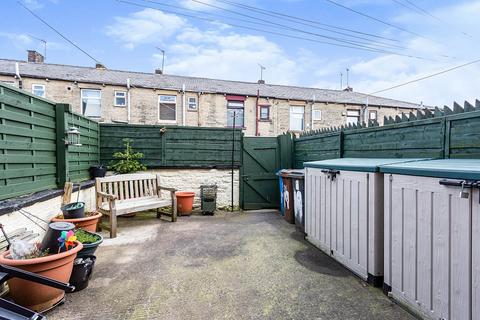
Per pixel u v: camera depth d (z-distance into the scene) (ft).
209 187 20.26
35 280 6.34
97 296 8.25
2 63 39.27
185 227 16.39
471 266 5.82
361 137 14.65
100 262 10.86
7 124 9.30
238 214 20.51
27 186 10.71
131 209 15.34
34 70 38.63
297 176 15.92
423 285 6.99
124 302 7.93
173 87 41.32
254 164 22.63
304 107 47.67
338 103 49.26
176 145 21.26
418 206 7.16
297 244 13.20
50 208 11.73
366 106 50.55
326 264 10.76
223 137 22.17
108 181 16.43
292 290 8.69
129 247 12.70
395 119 12.46
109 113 38.73
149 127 20.74
